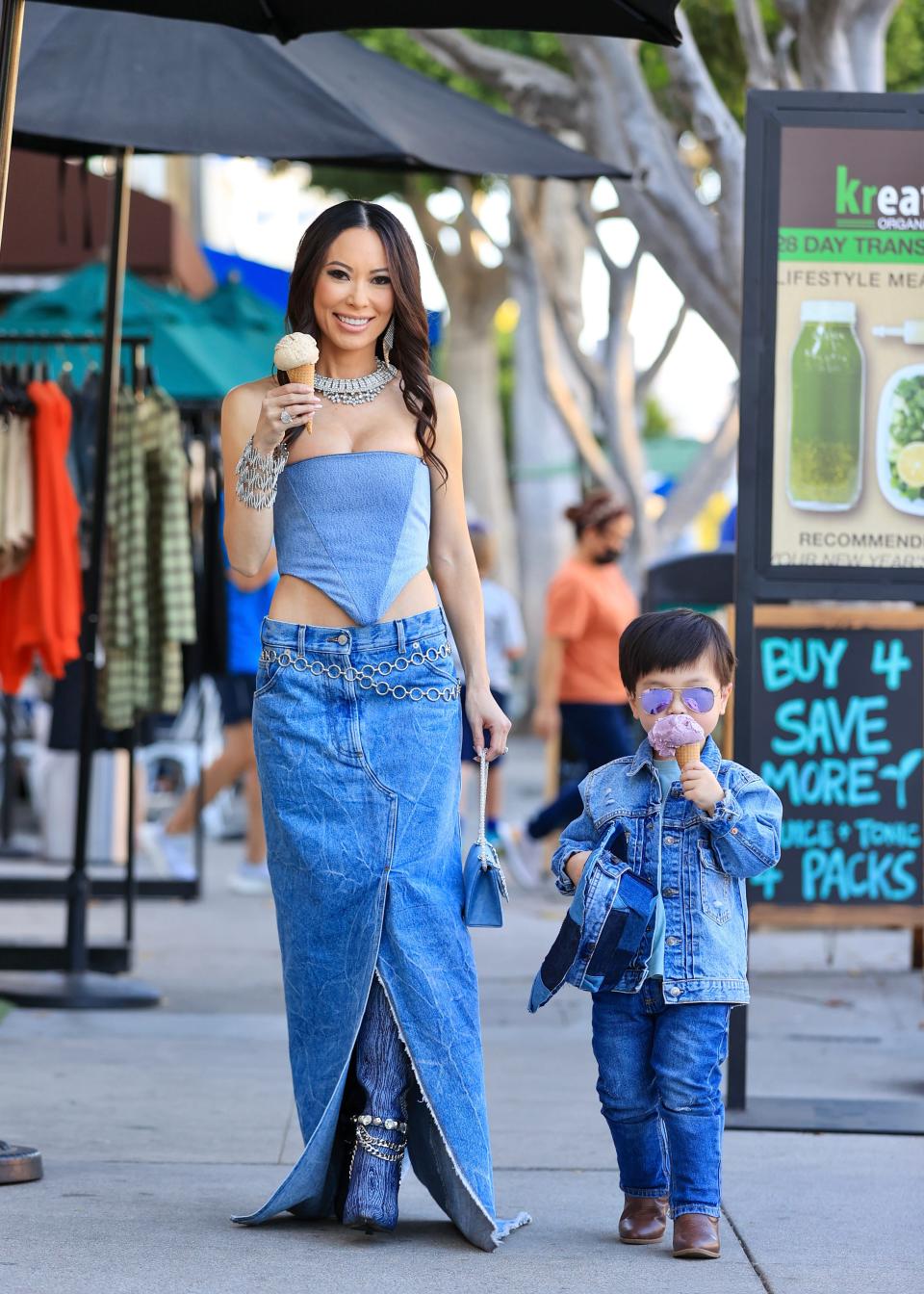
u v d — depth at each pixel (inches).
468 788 455.5
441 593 171.5
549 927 377.7
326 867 159.8
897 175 209.8
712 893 158.7
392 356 167.2
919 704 286.4
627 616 414.6
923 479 209.6
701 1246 155.6
